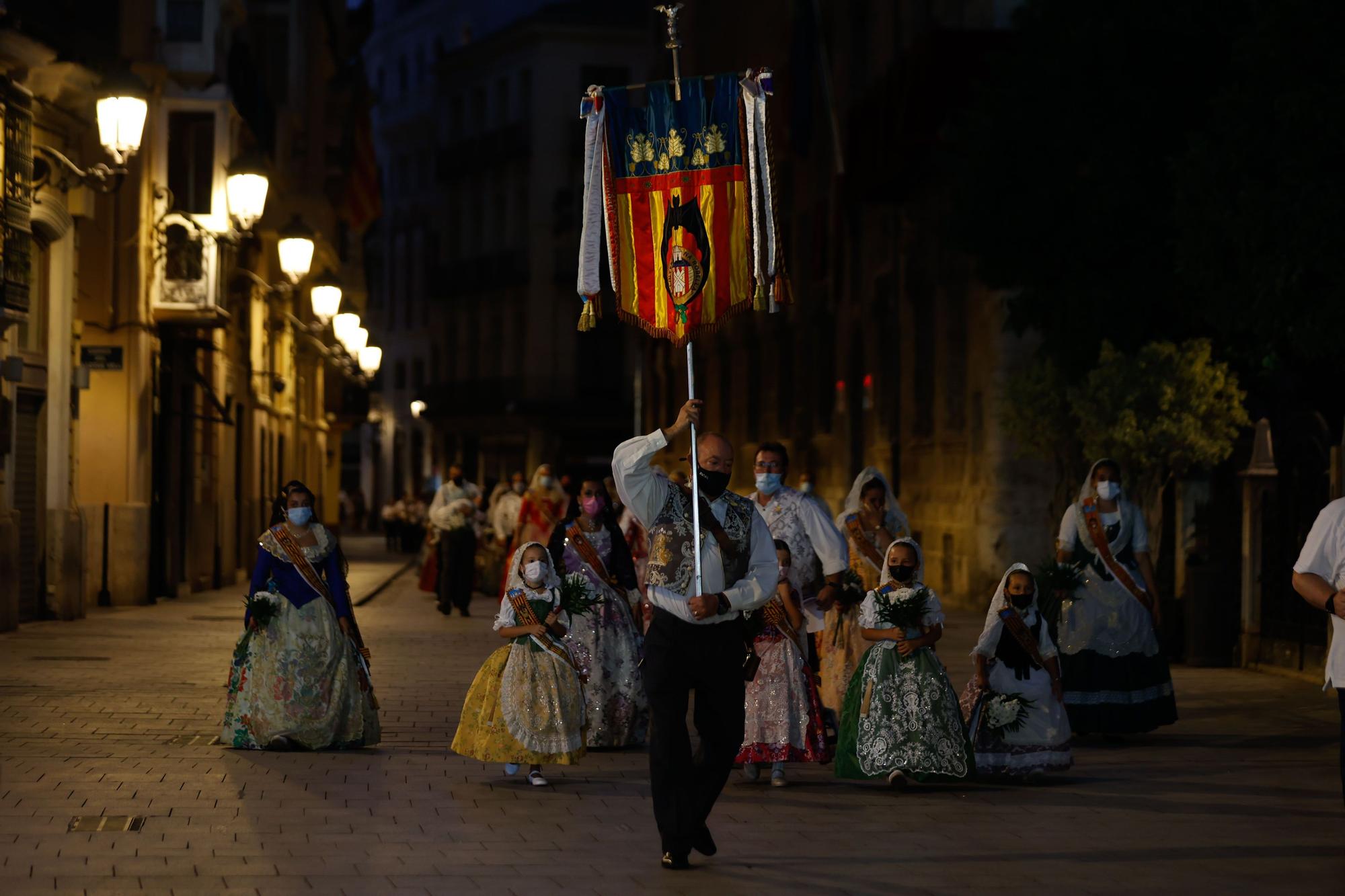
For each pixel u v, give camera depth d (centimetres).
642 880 750
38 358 2008
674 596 789
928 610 1012
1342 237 1506
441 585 2503
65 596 2078
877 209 3281
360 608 2636
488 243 7312
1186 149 1953
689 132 846
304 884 728
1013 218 1997
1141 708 1212
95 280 2305
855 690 1019
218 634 1947
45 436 2050
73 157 2095
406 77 8262
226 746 1122
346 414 5569
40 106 1980
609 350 6981
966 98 2503
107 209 2303
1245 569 1709
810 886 742
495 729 1008
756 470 1097
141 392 2347
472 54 7412
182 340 2531
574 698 1018
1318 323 1538
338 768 1052
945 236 2095
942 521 2823
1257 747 1192
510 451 7000
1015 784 1027
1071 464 2122
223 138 2452
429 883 734
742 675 802
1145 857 810
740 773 1072
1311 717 1349
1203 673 1680
